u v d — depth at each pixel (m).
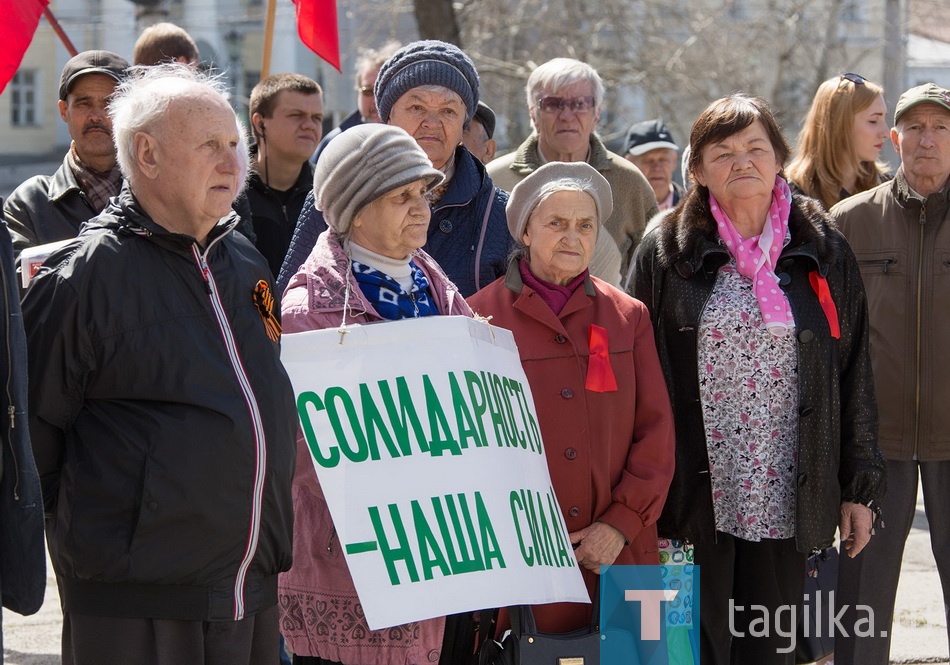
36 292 3.29
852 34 27.98
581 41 23.47
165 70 3.64
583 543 4.16
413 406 3.76
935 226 5.07
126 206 3.34
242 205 5.24
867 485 4.50
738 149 4.39
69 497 3.26
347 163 3.89
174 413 3.23
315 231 4.36
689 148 4.60
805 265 4.41
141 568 3.18
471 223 4.61
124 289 3.25
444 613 3.60
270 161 6.36
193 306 3.33
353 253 3.97
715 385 4.39
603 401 4.25
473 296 4.39
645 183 6.12
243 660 3.36
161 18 31.86
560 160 5.94
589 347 4.27
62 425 3.31
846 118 5.91
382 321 3.87
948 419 5.02
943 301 5.03
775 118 4.54
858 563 5.04
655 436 4.26
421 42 4.68
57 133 34.00
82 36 32.12
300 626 3.82
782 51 25.78
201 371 3.27
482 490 3.77
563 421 4.22
